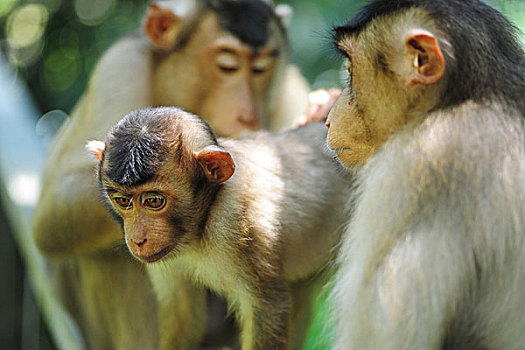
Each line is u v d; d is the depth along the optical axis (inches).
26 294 709.9
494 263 301.3
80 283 570.3
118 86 545.3
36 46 1109.1
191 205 410.3
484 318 308.3
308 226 457.7
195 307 481.1
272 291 429.7
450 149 309.6
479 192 302.0
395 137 337.4
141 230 404.5
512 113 319.0
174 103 570.9
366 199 331.6
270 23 580.7
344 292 330.3
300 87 628.7
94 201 503.2
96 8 1075.3
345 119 361.4
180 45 565.6
